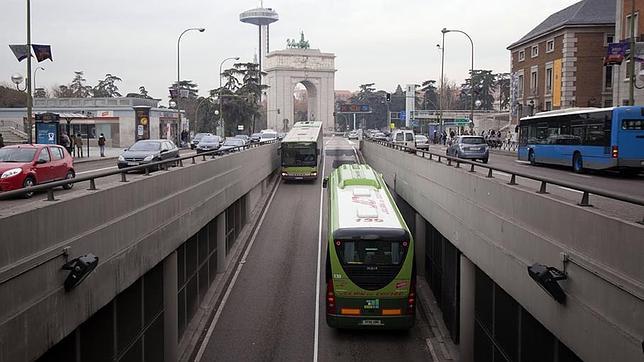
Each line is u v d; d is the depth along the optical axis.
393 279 16.72
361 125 156.62
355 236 16.73
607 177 27.58
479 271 15.04
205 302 21.03
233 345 17.69
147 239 12.81
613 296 7.38
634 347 6.77
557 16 61.50
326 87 126.12
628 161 27.19
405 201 27.39
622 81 42.66
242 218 31.58
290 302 21.30
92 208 9.98
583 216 8.31
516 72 67.62
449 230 17.20
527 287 10.36
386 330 18.80
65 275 8.82
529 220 10.46
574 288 8.51
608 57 33.06
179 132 65.31
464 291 15.94
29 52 33.75
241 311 20.41
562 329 8.85
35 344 7.91
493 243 12.52
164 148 29.09
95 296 9.86
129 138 65.25
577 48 53.94
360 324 16.89
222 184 23.12
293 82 123.31
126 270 11.44
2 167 19.16
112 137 65.31
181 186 16.31
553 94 57.06
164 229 14.23
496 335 13.31
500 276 12.01
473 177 14.41
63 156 22.27
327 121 126.69
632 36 32.47
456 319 17.25
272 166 47.09
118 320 11.45
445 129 91.12
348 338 18.25
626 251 7.15
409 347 17.61
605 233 7.67
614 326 7.29
